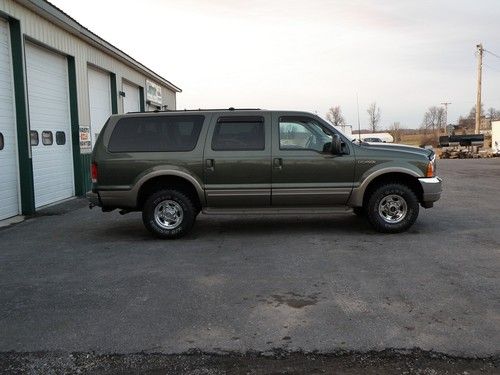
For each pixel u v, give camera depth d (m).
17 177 11.05
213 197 7.97
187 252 7.17
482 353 3.84
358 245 7.37
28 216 10.97
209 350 3.98
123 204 7.98
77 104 14.41
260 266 6.33
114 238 8.32
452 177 19.81
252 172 7.92
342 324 4.42
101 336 4.27
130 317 4.69
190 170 7.90
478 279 5.64
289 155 7.93
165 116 8.05
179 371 3.66
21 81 10.91
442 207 11.12
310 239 7.83
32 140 12.07
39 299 5.24
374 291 5.28
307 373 3.60
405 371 3.60
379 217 8.08
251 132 8.01
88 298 5.24
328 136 8.07
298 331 4.29
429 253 6.84
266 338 4.17
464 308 4.76
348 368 3.66
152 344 4.11
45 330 4.43
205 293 5.32
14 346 4.12
